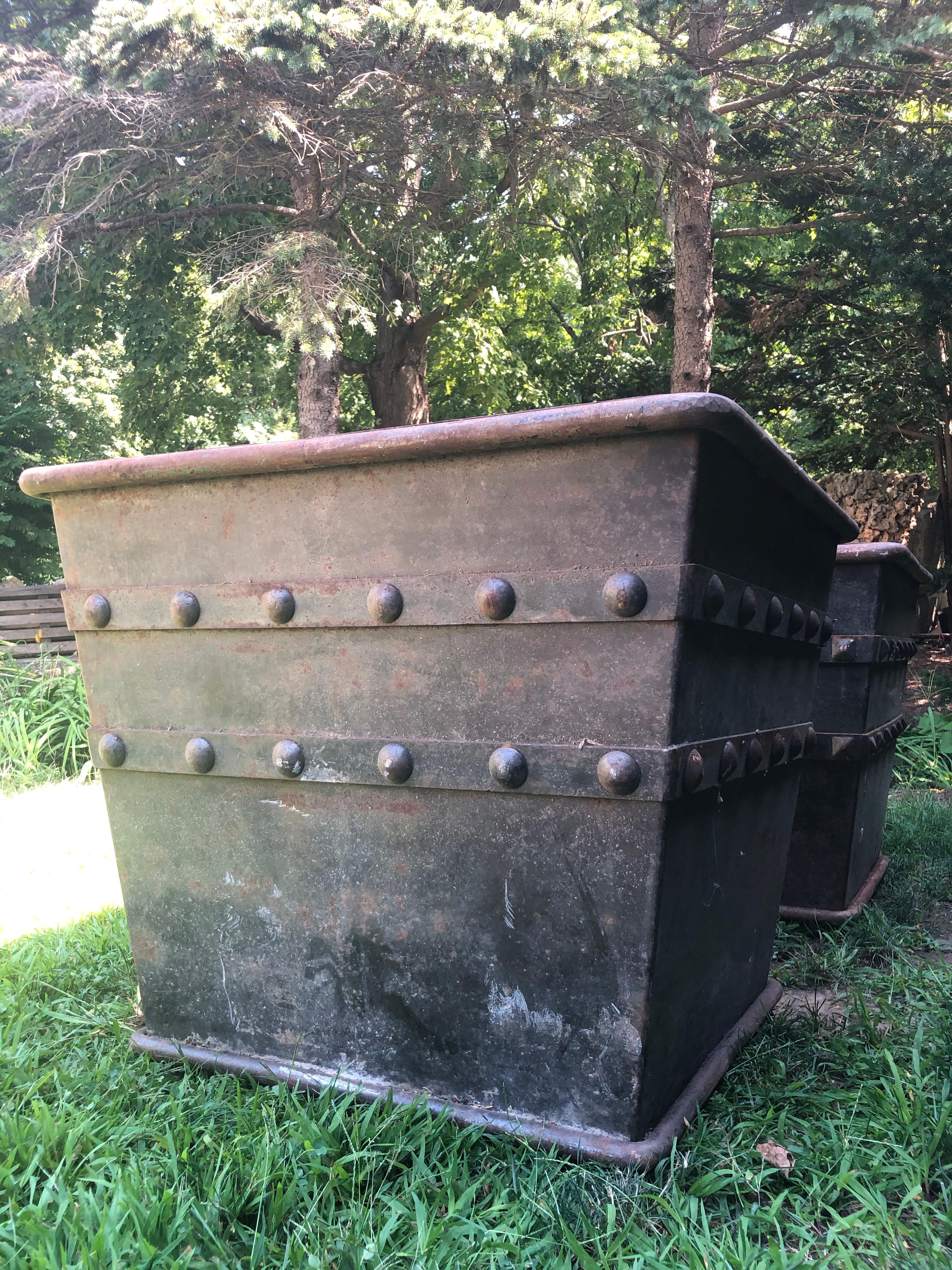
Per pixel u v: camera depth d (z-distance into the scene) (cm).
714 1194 164
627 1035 162
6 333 1355
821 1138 178
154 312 1412
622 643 157
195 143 1152
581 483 158
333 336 1075
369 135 1177
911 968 275
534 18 953
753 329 1422
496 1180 160
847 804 313
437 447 165
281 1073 192
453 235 1603
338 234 1275
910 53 1041
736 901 204
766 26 1060
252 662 191
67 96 1078
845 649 309
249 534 188
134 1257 137
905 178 1125
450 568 170
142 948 213
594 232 1866
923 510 1272
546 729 164
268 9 945
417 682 175
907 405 1348
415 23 936
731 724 183
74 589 210
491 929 173
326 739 184
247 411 2258
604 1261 141
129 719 207
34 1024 238
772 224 1795
